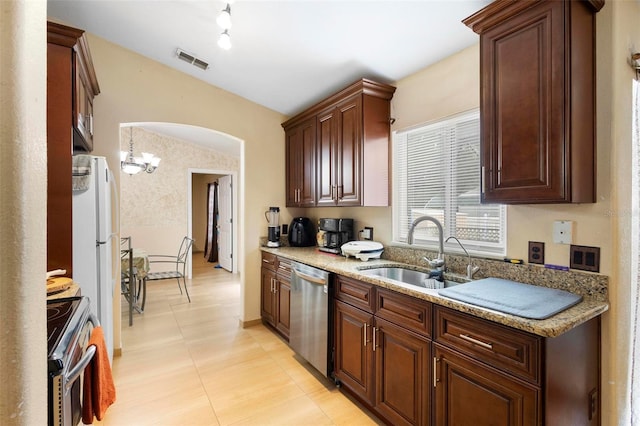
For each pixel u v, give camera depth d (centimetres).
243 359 268
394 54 221
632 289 149
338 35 212
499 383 127
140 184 551
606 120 141
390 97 259
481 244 202
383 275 236
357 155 251
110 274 234
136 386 226
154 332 323
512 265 175
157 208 564
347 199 262
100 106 271
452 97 214
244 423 189
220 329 333
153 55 286
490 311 129
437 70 224
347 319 215
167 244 571
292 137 348
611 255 141
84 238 200
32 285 45
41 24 48
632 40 150
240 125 339
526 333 118
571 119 130
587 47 139
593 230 146
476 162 205
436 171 232
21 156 43
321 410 201
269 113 356
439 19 182
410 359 168
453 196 220
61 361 77
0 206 41
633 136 150
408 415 169
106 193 212
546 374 115
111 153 275
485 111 158
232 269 616
